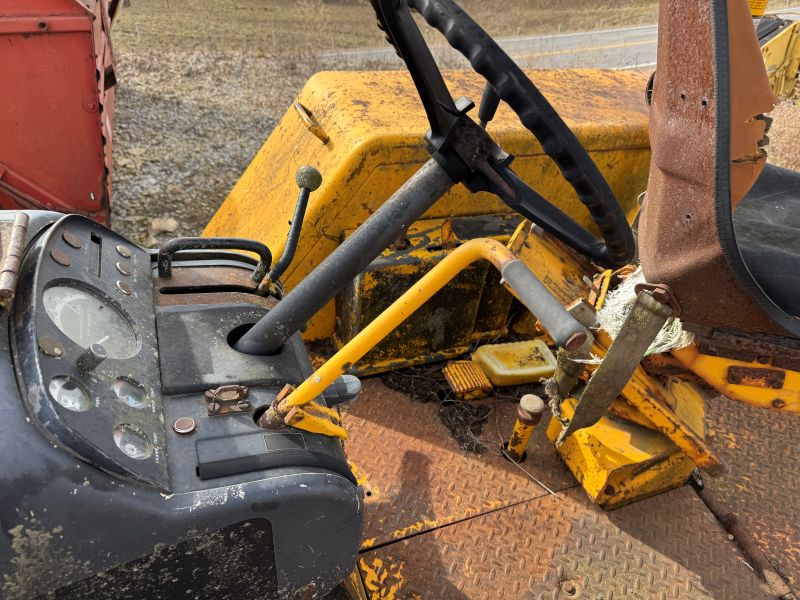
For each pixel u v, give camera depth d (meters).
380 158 2.11
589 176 1.02
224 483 1.05
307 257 2.26
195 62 6.55
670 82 1.16
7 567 0.91
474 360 2.50
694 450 1.82
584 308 1.67
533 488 2.09
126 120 4.86
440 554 1.86
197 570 1.06
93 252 1.32
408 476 2.07
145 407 1.10
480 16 11.24
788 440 2.38
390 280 2.18
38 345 0.98
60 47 2.78
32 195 3.09
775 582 1.89
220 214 2.81
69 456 0.92
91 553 0.95
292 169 2.40
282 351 1.38
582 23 11.66
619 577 1.86
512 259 0.96
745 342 1.45
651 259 1.38
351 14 10.04
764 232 1.81
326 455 1.17
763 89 1.06
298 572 1.19
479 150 1.09
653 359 1.71
